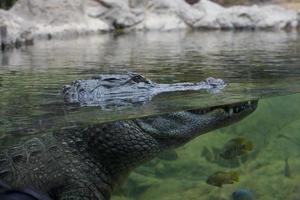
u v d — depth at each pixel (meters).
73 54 8.21
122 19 14.62
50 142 4.27
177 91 5.12
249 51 8.46
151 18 15.12
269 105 11.02
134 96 4.86
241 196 6.94
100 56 7.92
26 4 12.04
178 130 4.50
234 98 4.86
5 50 8.79
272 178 9.10
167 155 11.31
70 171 4.21
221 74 6.15
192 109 4.55
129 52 8.50
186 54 8.14
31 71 6.41
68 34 12.02
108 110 4.40
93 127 4.31
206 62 7.15
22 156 4.17
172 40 11.05
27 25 10.35
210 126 4.65
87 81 5.00
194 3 17.53
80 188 4.19
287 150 11.05
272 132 11.84
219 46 9.45
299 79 5.81
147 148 4.45
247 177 9.32
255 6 16.72
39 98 4.85
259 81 5.73
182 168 11.02
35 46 9.53
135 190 9.21
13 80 5.80
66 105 4.58
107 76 5.10
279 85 5.49
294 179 9.02
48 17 12.01
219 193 8.76
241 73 6.22
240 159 10.67
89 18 13.52
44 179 4.13
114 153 4.38
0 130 3.87
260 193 8.43
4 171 4.09
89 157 4.35
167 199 8.76
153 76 6.02
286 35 12.33
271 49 8.72
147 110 4.41
